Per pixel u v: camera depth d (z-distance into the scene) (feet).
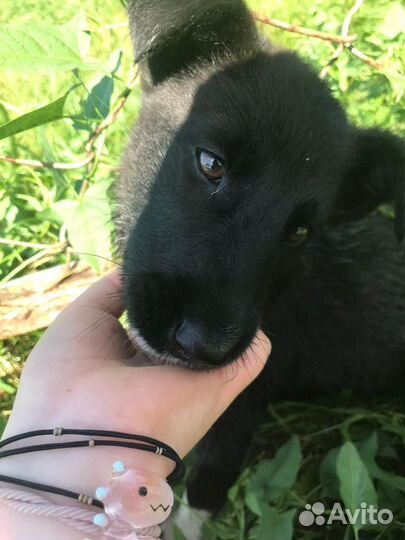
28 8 1.37
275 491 0.72
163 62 0.68
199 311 0.53
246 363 0.58
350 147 0.68
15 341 0.92
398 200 0.67
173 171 0.61
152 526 0.44
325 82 0.68
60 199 0.95
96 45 1.21
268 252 0.58
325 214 0.65
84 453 0.47
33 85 1.21
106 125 0.87
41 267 0.97
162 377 0.52
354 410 0.85
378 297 0.81
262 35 0.72
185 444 0.53
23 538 0.41
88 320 0.58
